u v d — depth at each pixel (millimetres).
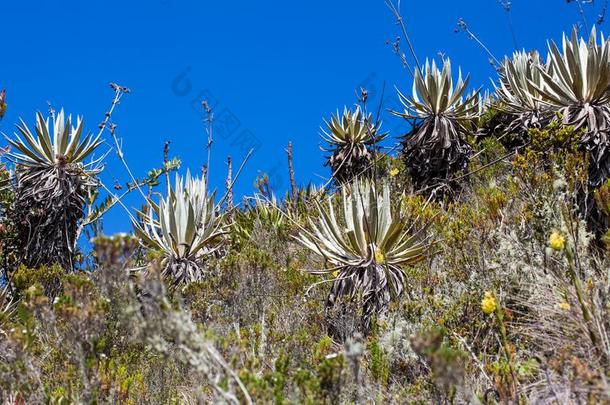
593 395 2586
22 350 2990
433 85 8938
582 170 4672
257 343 4250
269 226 9273
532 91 8617
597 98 6477
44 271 6578
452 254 5086
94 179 8703
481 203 7195
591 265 4410
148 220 8320
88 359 3027
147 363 4355
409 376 3871
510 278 4395
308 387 2576
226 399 2367
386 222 5668
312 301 5594
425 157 8820
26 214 7969
